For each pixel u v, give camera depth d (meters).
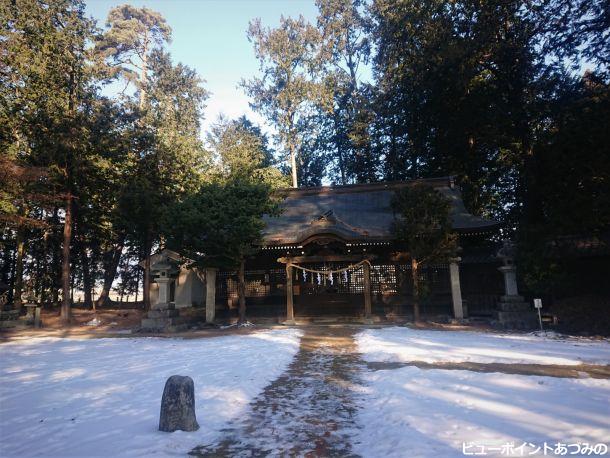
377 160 42.97
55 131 24.72
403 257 22.73
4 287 27.45
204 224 19.55
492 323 18.52
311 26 41.44
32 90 25.11
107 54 41.78
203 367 10.63
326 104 40.81
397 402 7.00
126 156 28.61
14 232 32.22
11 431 6.12
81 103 27.81
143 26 46.12
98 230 35.31
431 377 8.69
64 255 26.41
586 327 16.67
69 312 26.08
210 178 33.22
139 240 32.53
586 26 21.11
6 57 24.59
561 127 21.38
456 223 22.48
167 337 18.31
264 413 6.94
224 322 22.86
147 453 5.18
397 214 24.55
